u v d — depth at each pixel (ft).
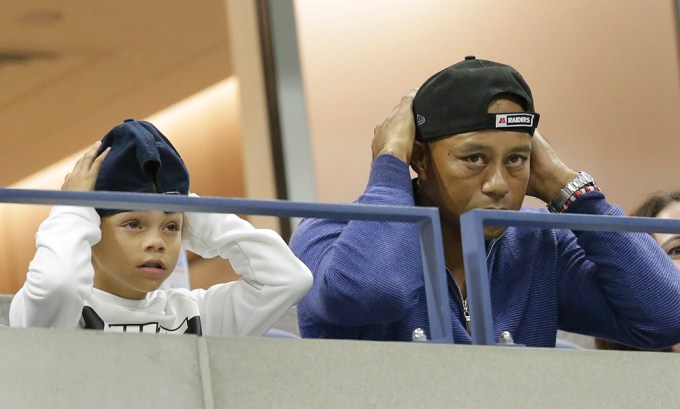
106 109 54.39
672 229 32.22
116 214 32.14
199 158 54.19
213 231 34.27
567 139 59.82
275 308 33.60
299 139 54.95
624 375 30.27
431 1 58.29
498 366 29.37
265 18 55.72
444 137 34.22
